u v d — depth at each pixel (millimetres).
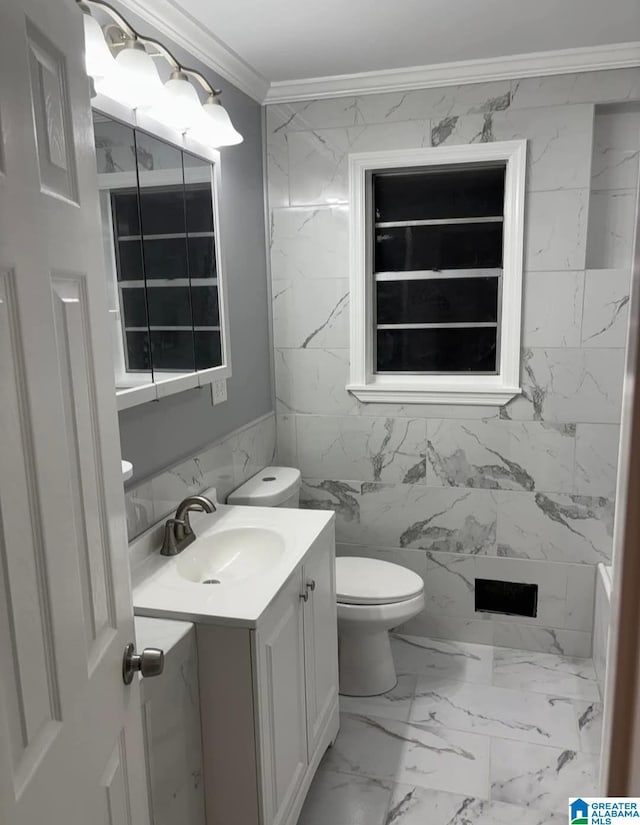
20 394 730
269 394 2949
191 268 2043
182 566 1819
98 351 980
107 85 1548
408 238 2812
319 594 2023
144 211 1765
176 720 1446
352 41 2248
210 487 2312
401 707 2445
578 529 2713
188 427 2170
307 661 1910
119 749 1035
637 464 457
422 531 2906
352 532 2998
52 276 829
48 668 787
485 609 2896
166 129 1829
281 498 2523
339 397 2902
